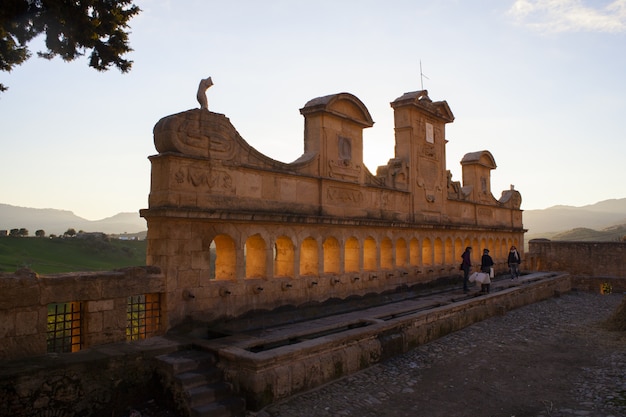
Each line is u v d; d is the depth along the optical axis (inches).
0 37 377.7
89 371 340.2
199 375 366.0
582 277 1296.8
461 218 977.5
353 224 653.3
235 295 491.5
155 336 424.2
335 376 429.1
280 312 543.5
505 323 722.8
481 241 1052.5
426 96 857.5
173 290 434.0
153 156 442.3
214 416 341.7
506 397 409.1
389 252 749.9
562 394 415.5
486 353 550.0
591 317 821.2
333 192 633.0
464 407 385.7
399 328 536.1
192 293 449.1
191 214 439.2
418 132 837.2
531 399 403.9
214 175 474.3
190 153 452.1
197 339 422.0
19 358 336.5
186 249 446.6
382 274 717.9
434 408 382.9
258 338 430.3
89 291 378.9
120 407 356.5
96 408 342.3
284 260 576.7
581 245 1315.2
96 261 1727.4
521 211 1272.1
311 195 599.8
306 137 631.8
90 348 374.3
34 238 1918.1
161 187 439.5
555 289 1095.6
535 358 532.7
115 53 418.0
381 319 565.3
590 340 623.5
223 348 391.9
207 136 468.1
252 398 359.6
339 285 633.0
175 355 389.7
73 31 388.2
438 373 472.4
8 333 335.3
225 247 511.2
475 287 898.1
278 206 547.5
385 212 738.8
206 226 465.4
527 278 1070.4
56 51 402.3
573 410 374.9
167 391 366.0
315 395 394.6
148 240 448.1
